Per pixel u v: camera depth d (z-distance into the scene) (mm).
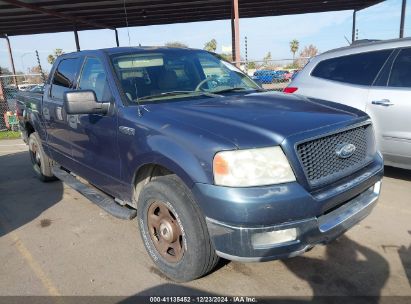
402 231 3752
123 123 3324
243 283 3008
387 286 2885
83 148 4191
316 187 2562
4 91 14688
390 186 5012
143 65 3818
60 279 3201
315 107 3174
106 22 23453
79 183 4711
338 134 2811
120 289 3018
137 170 3230
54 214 4684
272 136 2527
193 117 2920
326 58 5715
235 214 2416
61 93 4691
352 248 3461
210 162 2523
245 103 3254
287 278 3047
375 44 5203
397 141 4762
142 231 3289
